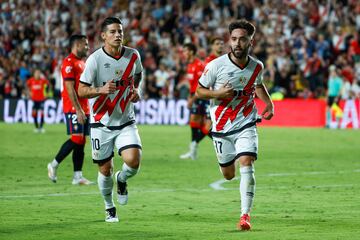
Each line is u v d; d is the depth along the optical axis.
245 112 15.20
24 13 57.91
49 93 50.81
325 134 41.31
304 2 55.41
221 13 56.94
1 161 26.95
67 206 17.48
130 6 57.59
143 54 52.03
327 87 49.94
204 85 15.27
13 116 50.16
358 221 15.60
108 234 14.12
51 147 32.62
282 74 48.94
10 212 16.58
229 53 15.22
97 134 15.30
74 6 58.25
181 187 20.95
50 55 53.78
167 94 50.31
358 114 46.12
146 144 34.56
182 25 55.56
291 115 47.50
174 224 15.25
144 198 18.91
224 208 17.38
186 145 34.31
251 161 14.80
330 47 51.75
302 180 22.56
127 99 15.27
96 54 15.07
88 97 14.69
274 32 52.84
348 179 22.86
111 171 15.48
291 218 15.99
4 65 52.41
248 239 13.63
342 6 55.12
